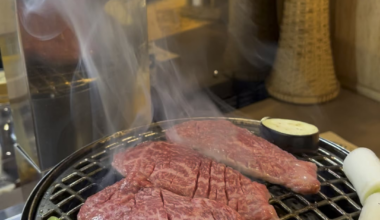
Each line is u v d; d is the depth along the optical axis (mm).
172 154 256
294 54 367
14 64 265
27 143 292
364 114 378
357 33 390
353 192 231
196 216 196
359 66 401
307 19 351
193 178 234
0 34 262
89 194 232
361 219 198
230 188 226
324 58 372
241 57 395
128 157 251
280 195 235
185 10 343
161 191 218
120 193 216
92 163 250
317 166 252
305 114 378
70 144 288
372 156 235
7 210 237
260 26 388
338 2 398
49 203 213
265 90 413
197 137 274
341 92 415
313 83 378
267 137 276
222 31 372
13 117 303
